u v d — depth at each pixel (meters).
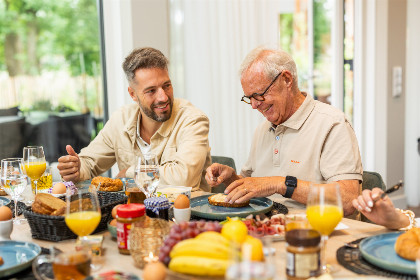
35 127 3.41
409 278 1.00
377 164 4.36
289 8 5.75
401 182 1.33
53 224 1.30
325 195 1.10
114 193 1.57
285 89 1.90
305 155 1.92
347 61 4.27
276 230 1.30
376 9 4.16
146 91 2.12
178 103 2.30
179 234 1.05
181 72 3.62
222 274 0.96
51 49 3.40
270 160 2.08
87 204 1.17
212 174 1.84
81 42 3.42
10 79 3.30
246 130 3.75
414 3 4.40
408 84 4.55
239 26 3.66
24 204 1.74
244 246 0.77
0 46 3.25
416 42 4.46
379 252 1.14
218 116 3.68
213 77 3.65
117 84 3.44
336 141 1.85
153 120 2.27
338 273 1.05
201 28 3.59
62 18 3.39
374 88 4.25
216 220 1.49
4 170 1.59
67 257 0.99
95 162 2.41
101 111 3.49
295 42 6.23
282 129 1.99
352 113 4.35
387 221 1.33
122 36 3.35
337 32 4.13
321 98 5.04
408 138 4.64
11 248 1.24
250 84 1.89
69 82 3.46
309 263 0.99
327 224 1.09
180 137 2.21
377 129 4.31
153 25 3.43
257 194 1.63
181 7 3.56
